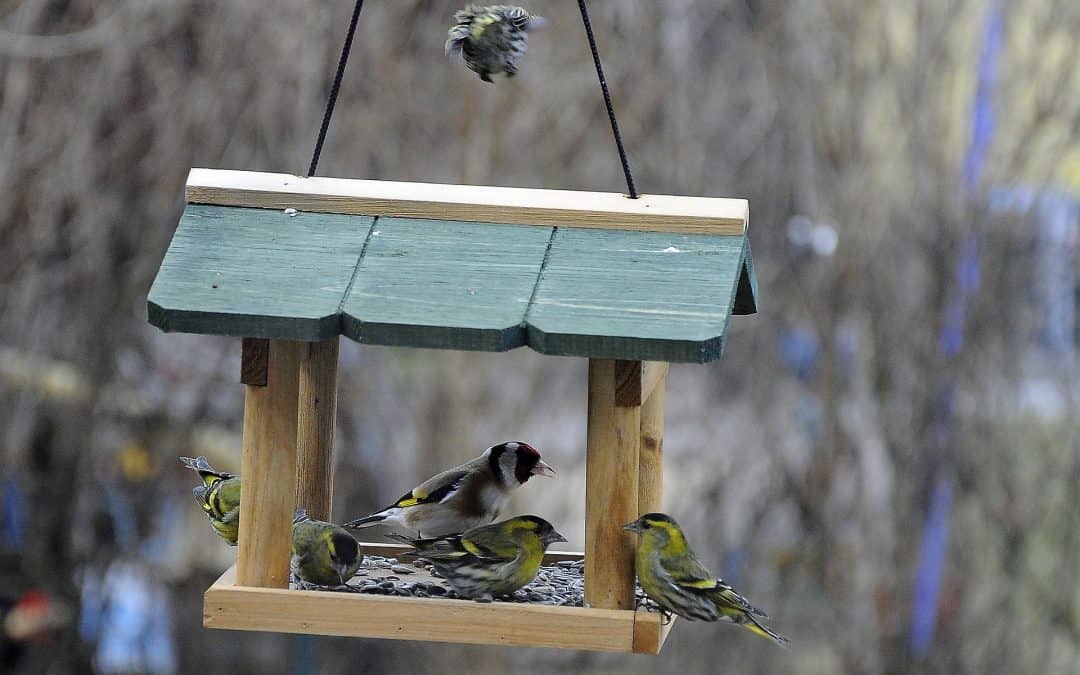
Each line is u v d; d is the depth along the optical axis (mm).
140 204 15312
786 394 15992
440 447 15547
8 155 14984
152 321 6707
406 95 15688
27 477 15453
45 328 15273
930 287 15758
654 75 15984
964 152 15883
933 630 15711
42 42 14766
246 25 15188
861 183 15844
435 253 6984
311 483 8148
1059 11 15742
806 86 15914
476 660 16219
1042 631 15727
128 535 15914
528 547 7363
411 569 7988
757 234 16047
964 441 15664
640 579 7258
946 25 15797
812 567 15914
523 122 15906
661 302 6652
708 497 15945
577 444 15805
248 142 15344
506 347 6543
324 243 7055
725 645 16250
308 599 7039
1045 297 15906
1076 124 15695
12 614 15766
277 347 7145
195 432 15758
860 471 15805
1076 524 15742
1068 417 15781
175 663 16328
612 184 15977
